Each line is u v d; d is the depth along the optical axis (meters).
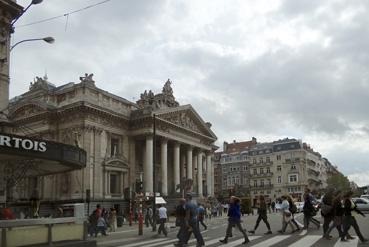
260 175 139.88
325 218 18.92
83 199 58.28
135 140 69.94
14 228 15.11
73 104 60.62
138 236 27.08
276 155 138.00
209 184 85.44
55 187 61.22
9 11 29.75
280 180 136.12
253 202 100.12
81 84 61.97
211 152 87.69
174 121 73.38
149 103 70.38
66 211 35.88
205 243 19.14
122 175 66.31
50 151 19.55
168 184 77.69
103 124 63.81
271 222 34.44
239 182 144.00
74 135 60.47
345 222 17.25
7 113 29.95
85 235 18.16
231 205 18.70
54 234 16.64
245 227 28.67
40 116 63.81
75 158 21.78
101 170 62.16
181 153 82.00
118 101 67.88
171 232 30.19
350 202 17.28
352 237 18.50
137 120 67.69
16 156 18.98
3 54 29.47
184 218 17.58
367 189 113.38
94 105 61.41
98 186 60.97
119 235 28.91
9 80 30.00
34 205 44.28
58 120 63.47
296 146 134.88
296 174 133.12
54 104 64.38
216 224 38.53
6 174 25.81
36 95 67.25
